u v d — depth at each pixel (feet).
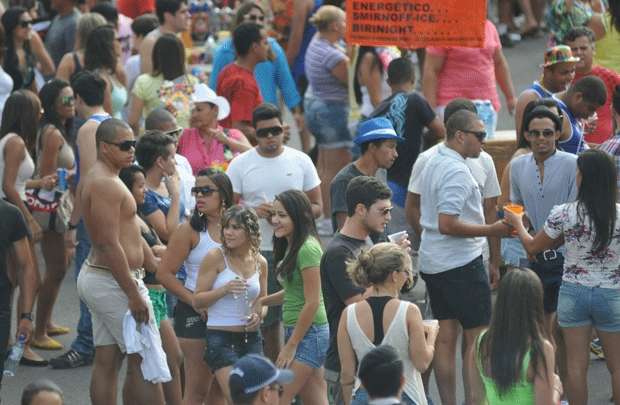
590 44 126.41
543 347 71.87
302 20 163.73
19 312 102.12
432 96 135.95
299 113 169.07
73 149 124.36
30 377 107.65
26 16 147.54
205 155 115.03
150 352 90.38
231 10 194.70
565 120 108.99
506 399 72.49
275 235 88.22
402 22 121.39
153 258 93.50
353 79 142.51
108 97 125.70
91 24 137.59
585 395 90.53
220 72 133.28
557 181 97.35
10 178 108.47
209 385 93.30
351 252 82.84
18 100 109.09
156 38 145.89
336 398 85.46
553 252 96.12
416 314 75.10
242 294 87.35
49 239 112.27
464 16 120.57
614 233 87.51
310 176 103.14
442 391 95.61
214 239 91.15
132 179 96.73
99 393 92.38
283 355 86.89
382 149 95.35
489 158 100.94
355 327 75.41
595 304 88.58
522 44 224.74
